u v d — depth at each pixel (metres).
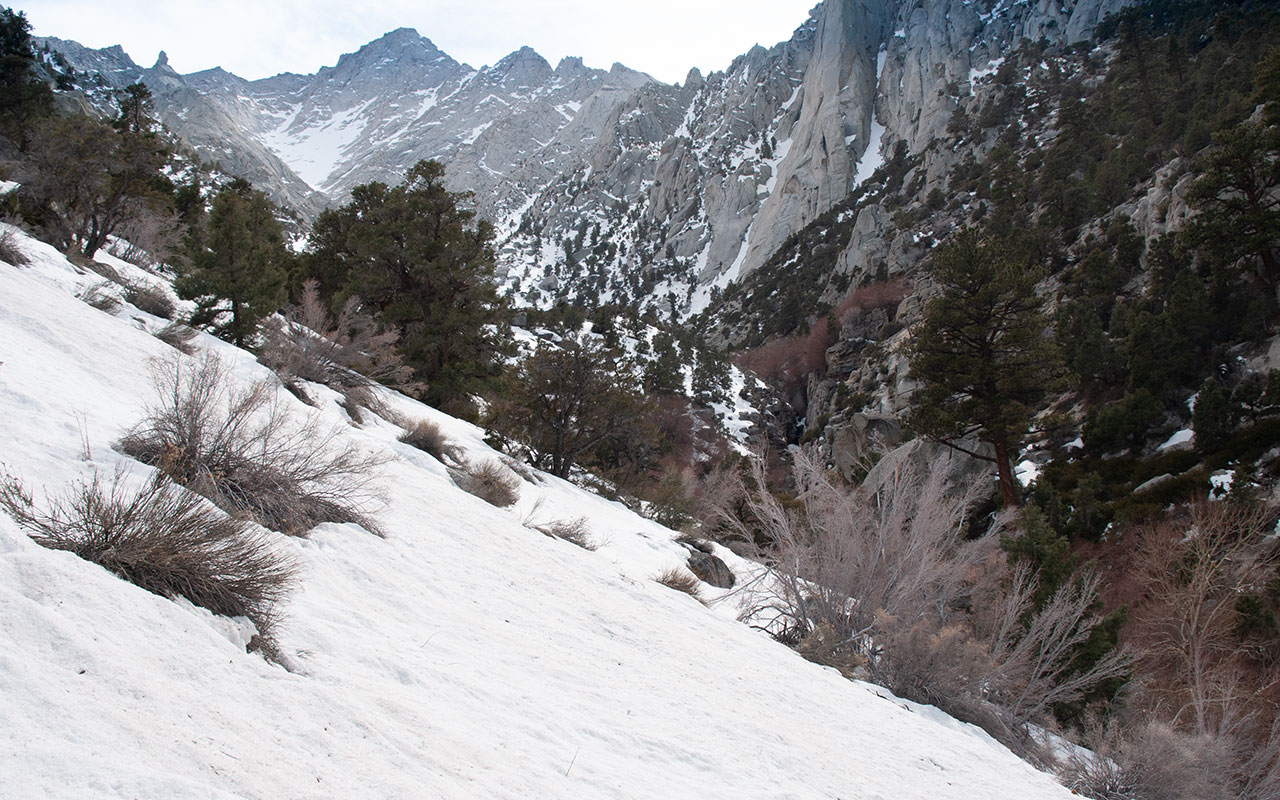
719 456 50.25
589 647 5.34
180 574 3.13
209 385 5.62
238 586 3.31
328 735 2.51
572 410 20.28
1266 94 35.44
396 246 27.59
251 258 15.30
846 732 5.58
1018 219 72.62
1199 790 8.13
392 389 19.86
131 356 8.41
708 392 82.62
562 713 3.83
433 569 5.65
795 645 10.74
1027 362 25.19
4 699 1.85
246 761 2.11
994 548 13.12
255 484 5.17
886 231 113.75
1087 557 20.19
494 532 8.02
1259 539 16.52
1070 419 30.28
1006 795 5.36
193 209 30.06
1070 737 9.77
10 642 2.12
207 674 2.53
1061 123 89.69
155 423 5.16
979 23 187.75
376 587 4.74
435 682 3.55
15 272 9.85
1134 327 32.31
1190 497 21.08
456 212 28.17
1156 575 17.05
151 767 1.86
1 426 4.40
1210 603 14.67
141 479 4.43
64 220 18.38
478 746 2.97
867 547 11.45
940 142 128.25
